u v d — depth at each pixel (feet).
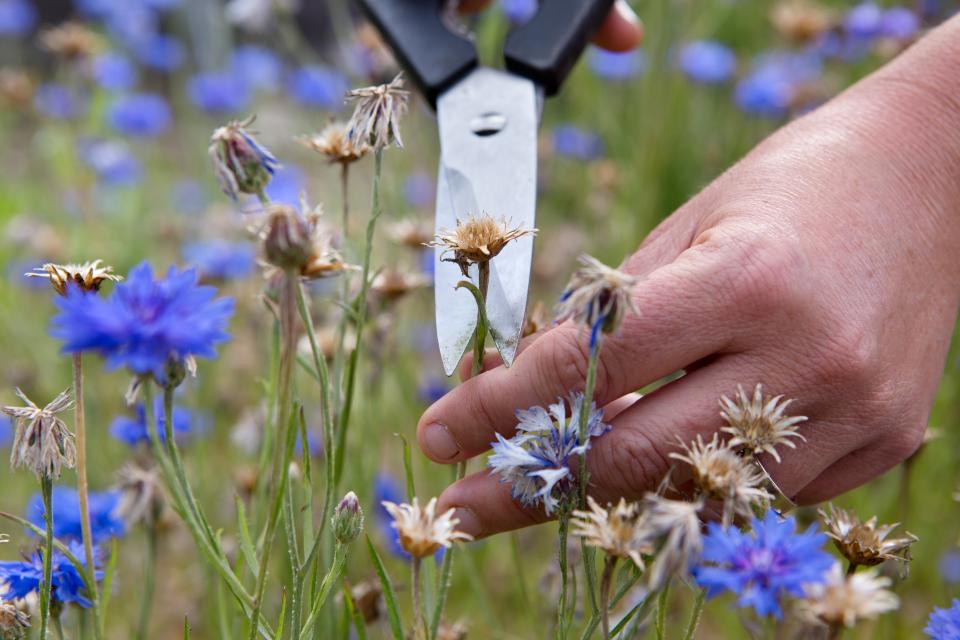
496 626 1.63
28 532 1.44
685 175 2.83
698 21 2.85
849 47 2.72
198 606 1.82
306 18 4.18
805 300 1.15
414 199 2.59
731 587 0.96
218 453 2.25
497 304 1.23
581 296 1.02
